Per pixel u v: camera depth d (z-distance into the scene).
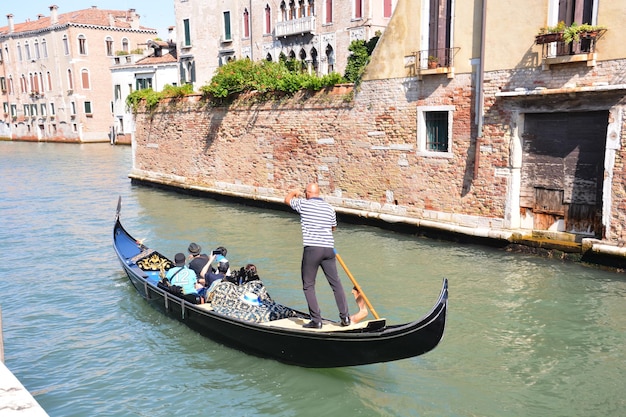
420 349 5.42
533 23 9.64
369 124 12.60
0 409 2.56
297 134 14.36
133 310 8.19
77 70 45.53
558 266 9.38
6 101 54.25
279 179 15.13
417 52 11.38
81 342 7.12
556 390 5.73
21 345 7.05
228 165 16.77
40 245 12.05
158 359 6.64
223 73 16.09
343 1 21.88
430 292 8.45
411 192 12.02
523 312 7.60
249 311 6.61
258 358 6.59
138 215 15.09
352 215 13.10
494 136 10.43
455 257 10.11
